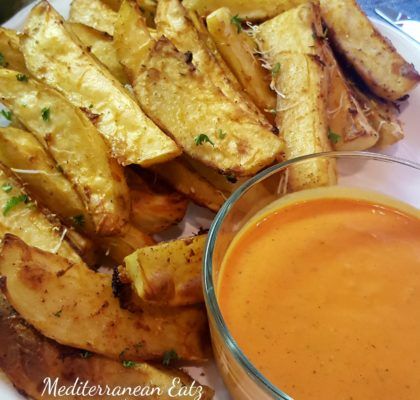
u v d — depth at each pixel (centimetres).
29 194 19
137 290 17
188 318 18
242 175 19
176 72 20
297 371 16
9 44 22
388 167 21
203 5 24
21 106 20
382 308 17
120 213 19
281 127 22
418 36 30
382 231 19
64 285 17
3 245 16
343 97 23
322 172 20
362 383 15
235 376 16
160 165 20
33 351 16
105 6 25
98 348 17
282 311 17
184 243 18
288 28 23
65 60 21
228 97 21
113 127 20
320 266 18
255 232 19
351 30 24
